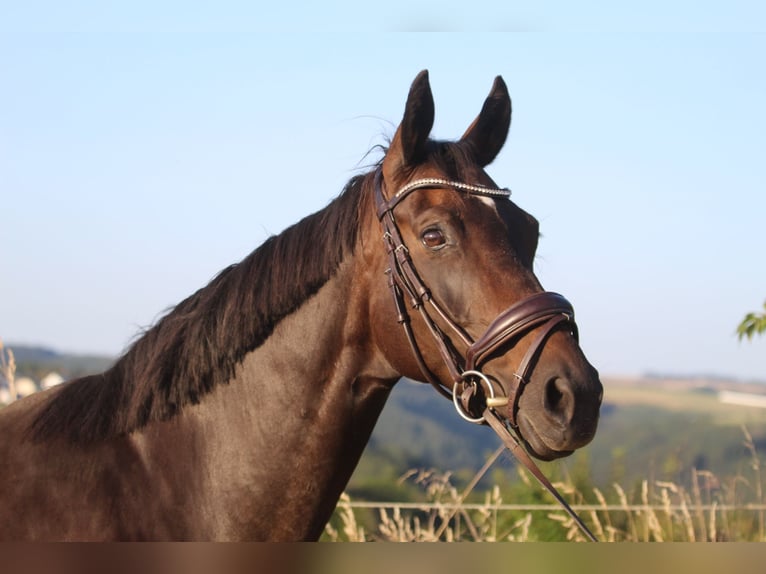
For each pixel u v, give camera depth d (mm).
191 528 2545
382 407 2719
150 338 2689
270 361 2590
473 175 2553
